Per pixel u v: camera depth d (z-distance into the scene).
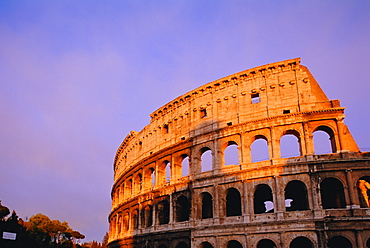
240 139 75.12
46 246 144.38
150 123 100.12
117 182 117.62
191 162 81.38
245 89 79.00
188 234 75.50
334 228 61.09
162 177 89.88
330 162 65.12
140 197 92.44
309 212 64.06
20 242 116.50
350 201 62.44
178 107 91.12
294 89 74.00
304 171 66.44
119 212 108.38
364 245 59.41
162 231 80.88
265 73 77.75
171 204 81.94
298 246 70.94
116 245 103.69
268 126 72.62
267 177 69.31
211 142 79.12
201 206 76.88
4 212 137.12
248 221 68.31
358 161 64.38
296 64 75.50
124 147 118.19
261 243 74.31
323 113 69.31
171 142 89.38
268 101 75.44
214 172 75.94
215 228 71.38
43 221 171.38
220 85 82.69
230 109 79.56
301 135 69.75
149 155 93.69
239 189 71.50
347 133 67.56
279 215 65.75
